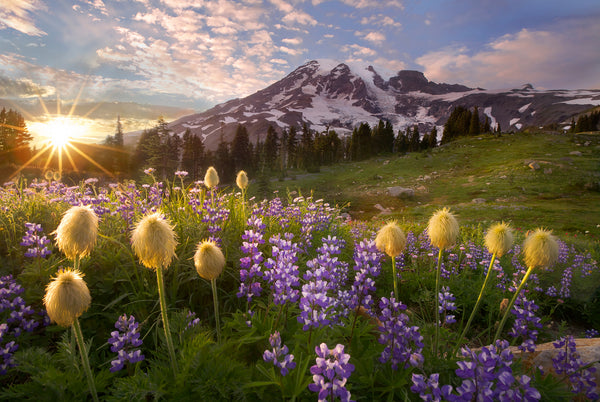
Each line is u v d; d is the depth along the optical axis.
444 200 57.31
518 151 95.00
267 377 2.12
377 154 140.25
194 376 2.17
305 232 5.76
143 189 6.21
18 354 2.57
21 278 3.59
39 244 3.81
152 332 3.18
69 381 2.26
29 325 3.06
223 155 111.06
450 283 6.97
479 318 6.29
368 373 2.26
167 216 4.91
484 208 44.53
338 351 1.71
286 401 2.08
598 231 30.88
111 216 4.92
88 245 2.09
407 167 93.56
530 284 6.98
